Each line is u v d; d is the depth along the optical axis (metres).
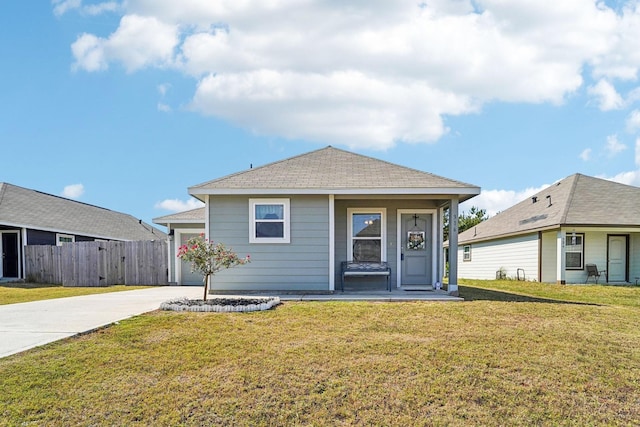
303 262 10.38
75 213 22.19
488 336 5.77
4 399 3.68
